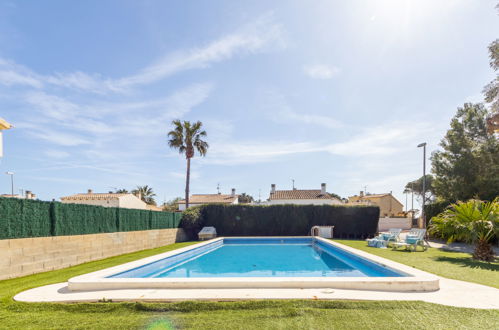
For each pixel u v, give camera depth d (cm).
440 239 1708
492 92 1434
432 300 498
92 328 409
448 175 1900
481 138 1830
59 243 976
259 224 2325
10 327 414
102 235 1227
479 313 438
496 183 1667
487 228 958
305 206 2328
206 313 459
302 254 1487
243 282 584
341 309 464
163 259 1056
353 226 2245
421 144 2014
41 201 919
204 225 2322
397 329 390
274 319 430
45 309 486
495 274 714
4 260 771
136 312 470
